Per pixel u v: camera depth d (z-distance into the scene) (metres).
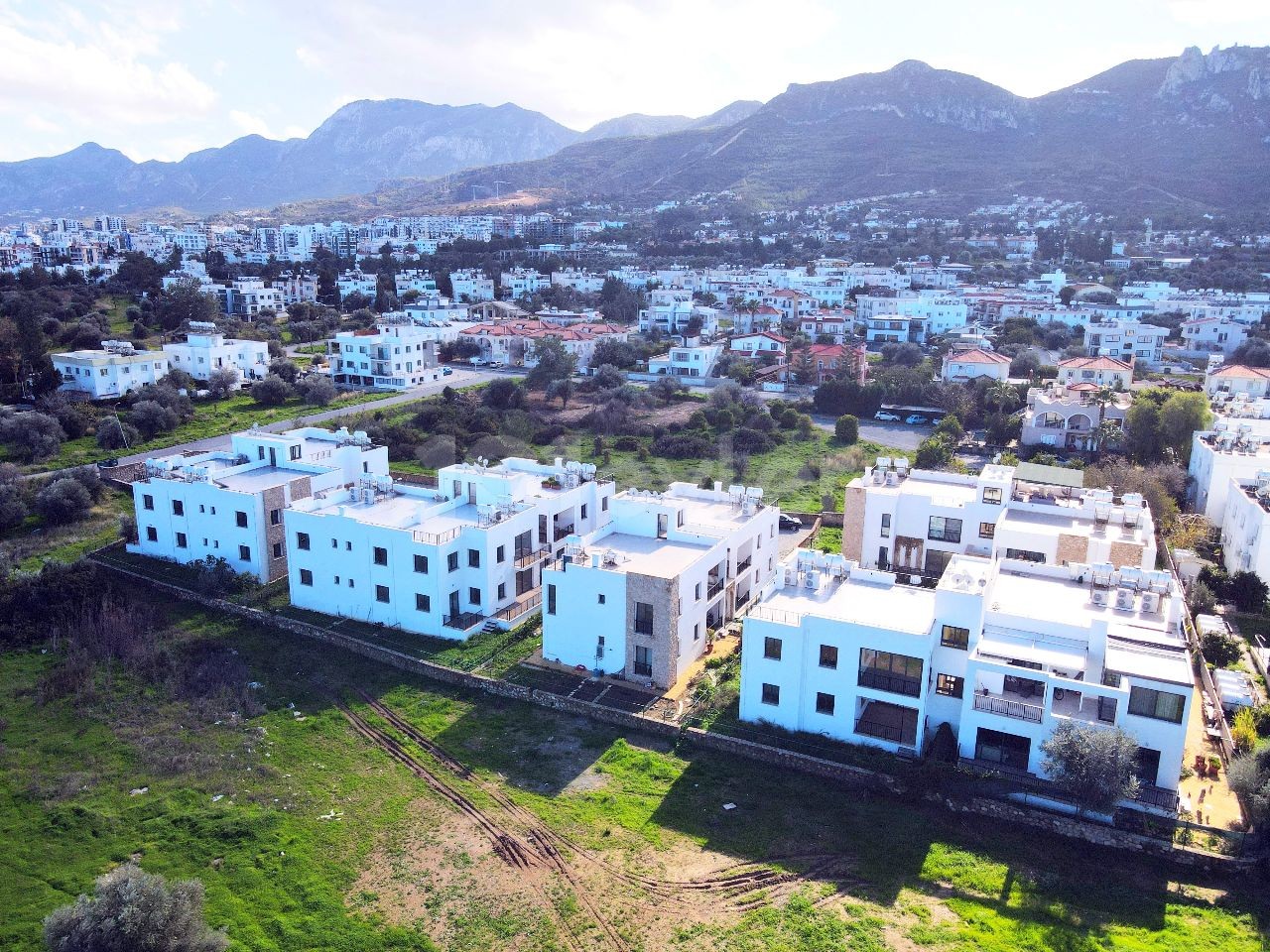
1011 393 123.56
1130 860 41.97
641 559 61.72
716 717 53.84
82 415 119.38
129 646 63.94
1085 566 56.19
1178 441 100.50
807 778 48.78
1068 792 43.47
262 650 64.81
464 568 66.44
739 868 42.03
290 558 70.19
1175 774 43.62
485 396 137.50
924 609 53.47
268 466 83.12
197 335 148.50
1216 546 78.81
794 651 51.03
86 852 44.38
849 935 37.62
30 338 134.12
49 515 90.94
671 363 155.88
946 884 40.78
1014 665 47.03
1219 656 57.12
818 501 96.62
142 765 51.34
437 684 59.50
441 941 38.09
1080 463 98.50
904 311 186.88
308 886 41.41
